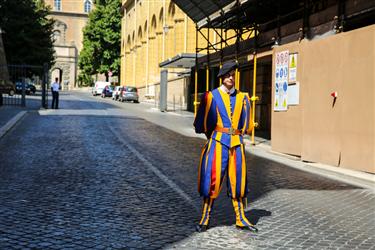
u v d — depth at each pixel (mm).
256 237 5723
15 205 6906
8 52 51438
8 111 25438
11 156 11484
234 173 5941
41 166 10234
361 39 10758
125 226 6012
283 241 5602
